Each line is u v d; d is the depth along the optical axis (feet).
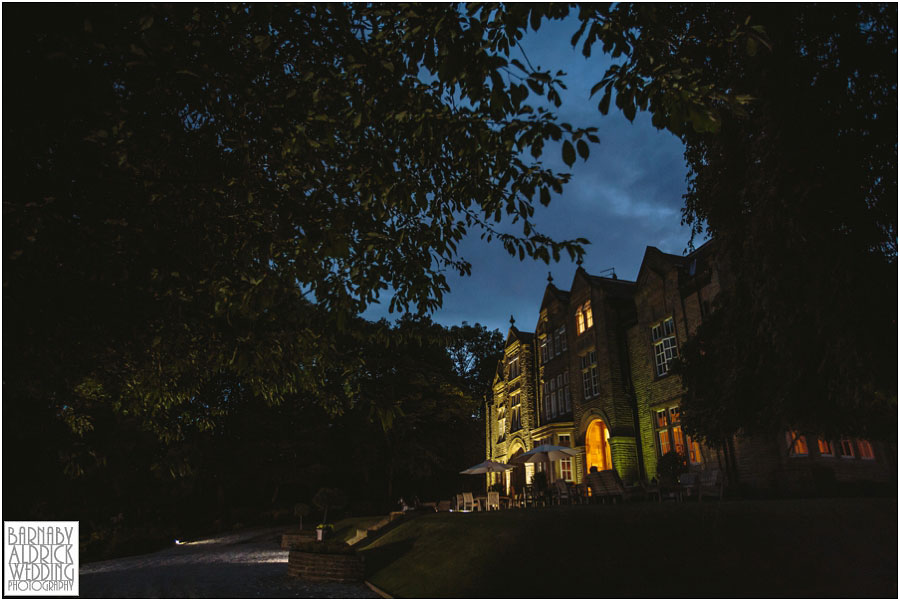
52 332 22.48
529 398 110.73
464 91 18.35
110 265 21.06
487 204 23.65
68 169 20.02
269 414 127.03
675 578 29.84
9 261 17.87
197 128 23.44
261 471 132.05
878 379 27.09
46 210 18.71
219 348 31.53
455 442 141.18
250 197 21.40
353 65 19.51
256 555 72.54
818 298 27.99
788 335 29.99
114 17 16.39
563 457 78.79
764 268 30.22
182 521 125.18
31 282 20.31
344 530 89.76
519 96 15.84
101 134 18.52
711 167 37.52
